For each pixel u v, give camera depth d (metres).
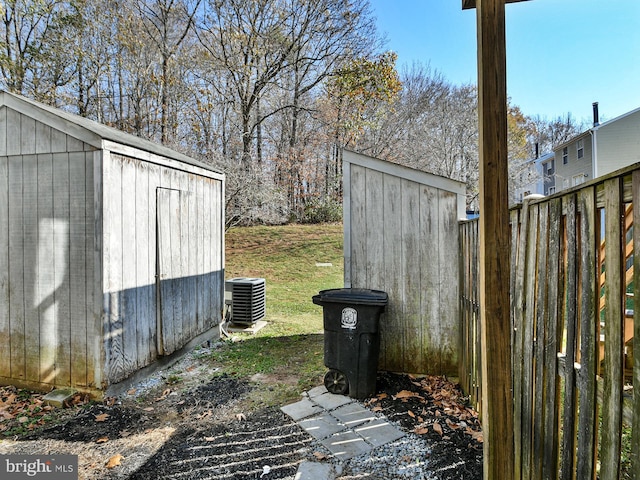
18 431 2.76
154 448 2.53
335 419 2.89
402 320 3.82
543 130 31.00
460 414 2.93
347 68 13.98
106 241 3.30
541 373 1.70
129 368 3.57
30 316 3.48
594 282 1.27
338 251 12.73
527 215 1.89
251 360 4.35
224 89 14.38
